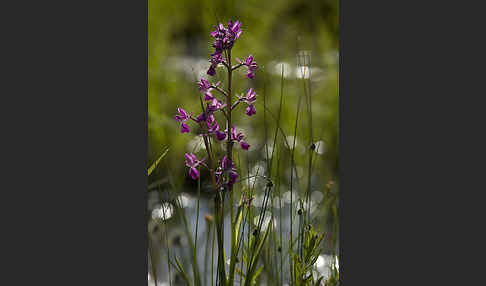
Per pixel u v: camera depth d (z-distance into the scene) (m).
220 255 1.38
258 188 1.57
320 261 1.52
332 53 1.95
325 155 1.69
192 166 1.38
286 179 1.65
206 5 2.15
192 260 1.41
